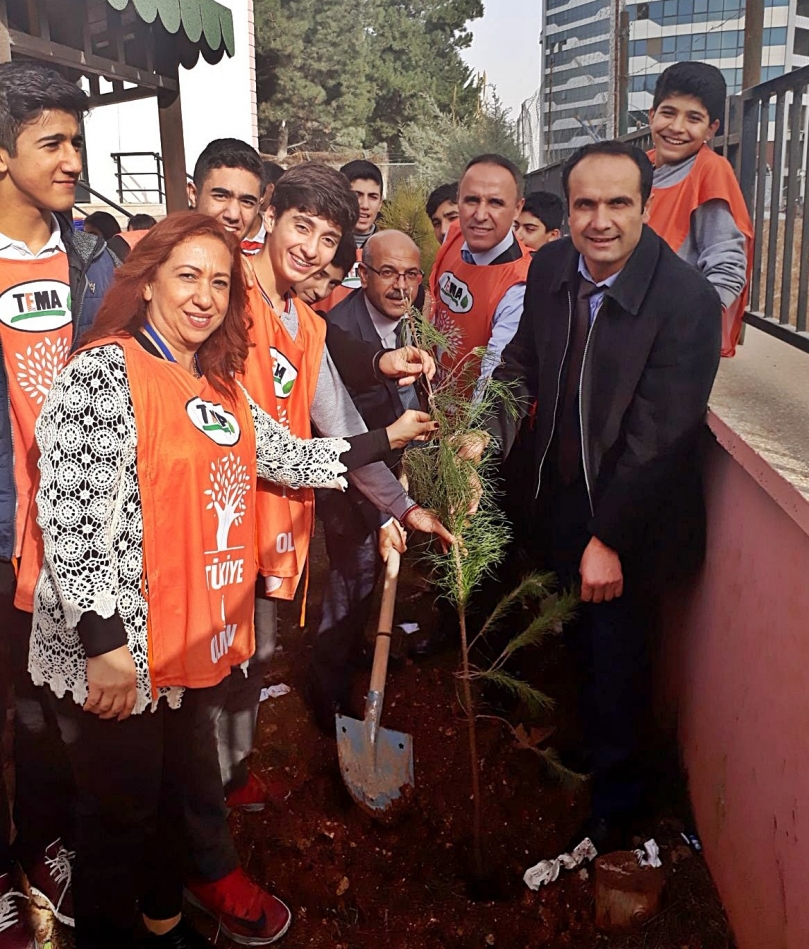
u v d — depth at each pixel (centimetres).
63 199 215
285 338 245
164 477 187
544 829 279
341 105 2744
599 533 242
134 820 200
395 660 364
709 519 257
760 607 207
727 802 230
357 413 275
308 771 303
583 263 252
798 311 286
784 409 253
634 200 230
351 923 248
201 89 1334
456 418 261
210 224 194
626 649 259
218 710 220
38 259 224
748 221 331
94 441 177
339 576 304
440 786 298
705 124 334
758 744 205
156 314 194
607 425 245
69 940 230
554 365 261
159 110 571
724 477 243
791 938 180
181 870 227
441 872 266
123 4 420
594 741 273
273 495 246
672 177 346
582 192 232
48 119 206
